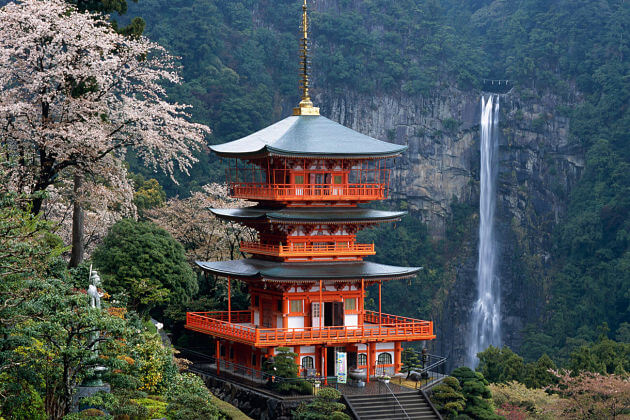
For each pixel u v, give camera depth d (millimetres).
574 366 87375
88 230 87125
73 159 59375
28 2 58875
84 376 42500
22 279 41000
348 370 67688
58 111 59281
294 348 66312
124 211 71688
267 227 70250
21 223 39938
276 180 71188
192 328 73250
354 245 70000
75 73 57719
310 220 66688
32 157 59094
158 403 49750
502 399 75000
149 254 73875
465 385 66188
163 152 62750
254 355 69125
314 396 62062
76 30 58812
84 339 44094
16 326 40125
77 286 47000
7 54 57312
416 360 69688
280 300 68125
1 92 58188
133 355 45281
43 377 41312
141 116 61188
